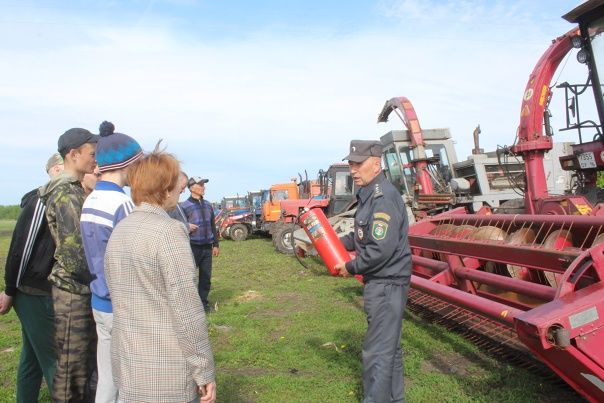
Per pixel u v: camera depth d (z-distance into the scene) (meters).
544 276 4.30
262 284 9.43
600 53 5.84
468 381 3.99
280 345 5.23
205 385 2.09
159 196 2.28
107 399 2.72
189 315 2.06
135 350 2.10
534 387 3.78
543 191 6.87
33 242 3.08
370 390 3.22
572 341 2.68
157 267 2.09
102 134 3.10
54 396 2.94
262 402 3.80
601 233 3.94
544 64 6.84
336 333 5.57
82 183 3.36
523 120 6.96
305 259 12.72
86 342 2.99
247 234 22.42
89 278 2.96
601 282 2.93
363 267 3.22
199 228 6.83
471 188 11.12
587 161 6.25
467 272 4.70
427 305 5.31
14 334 6.25
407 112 10.64
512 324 3.46
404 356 4.60
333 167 14.98
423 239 5.38
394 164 11.62
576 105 6.09
